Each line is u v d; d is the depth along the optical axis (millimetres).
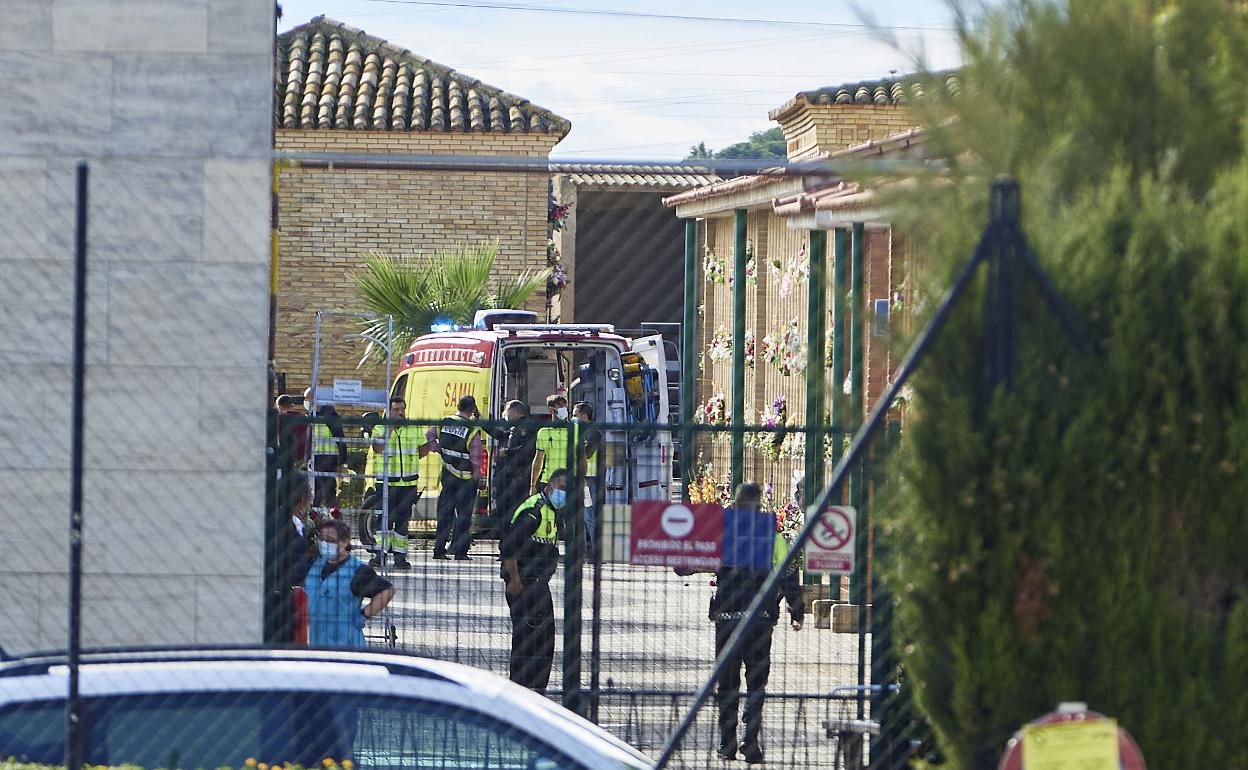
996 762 20391
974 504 20031
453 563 36125
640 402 81062
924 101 22516
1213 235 20188
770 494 47156
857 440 20172
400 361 94688
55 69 28859
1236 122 21672
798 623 34312
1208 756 20062
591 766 19469
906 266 22500
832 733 31203
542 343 79750
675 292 129250
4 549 28875
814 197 51531
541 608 35688
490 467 36594
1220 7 21922
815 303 57062
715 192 75125
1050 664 19938
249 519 29062
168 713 19469
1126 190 20656
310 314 98562
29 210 28859
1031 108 22047
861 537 30297
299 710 19547
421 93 103688
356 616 33344
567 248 123875
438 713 19609
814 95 76688
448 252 99938
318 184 99562
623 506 31094
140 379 28969
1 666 20469
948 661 20547
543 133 100438
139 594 28938
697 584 32406
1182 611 20125
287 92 102938
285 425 29625
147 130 28953
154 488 29000
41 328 28906
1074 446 19781
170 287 28984
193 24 28922
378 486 38375
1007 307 20016
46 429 28906
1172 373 20000
